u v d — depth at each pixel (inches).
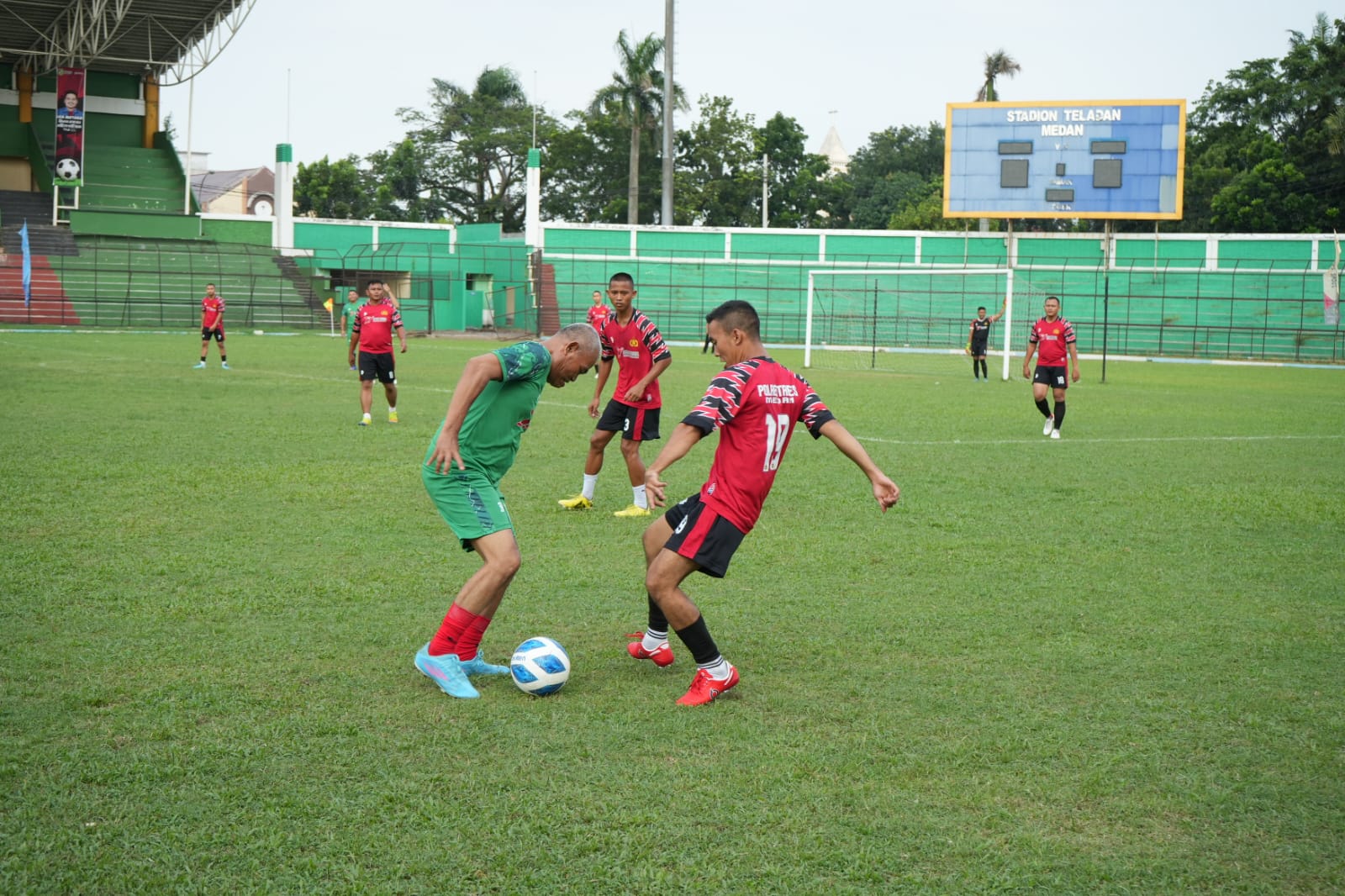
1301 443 549.3
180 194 1936.5
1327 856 131.3
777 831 134.7
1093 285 1925.4
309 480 382.6
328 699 176.4
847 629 221.5
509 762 153.6
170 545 281.0
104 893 119.0
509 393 188.9
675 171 2684.5
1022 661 202.2
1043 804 143.4
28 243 1553.9
